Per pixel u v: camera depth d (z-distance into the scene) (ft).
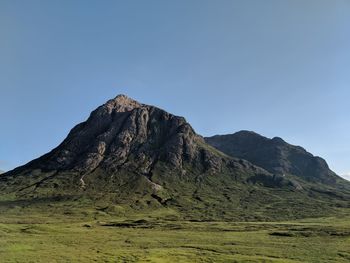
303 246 453.58
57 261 346.13
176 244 473.26
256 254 406.21
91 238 515.50
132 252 398.01
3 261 342.85
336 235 539.70
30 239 484.33
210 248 439.63
